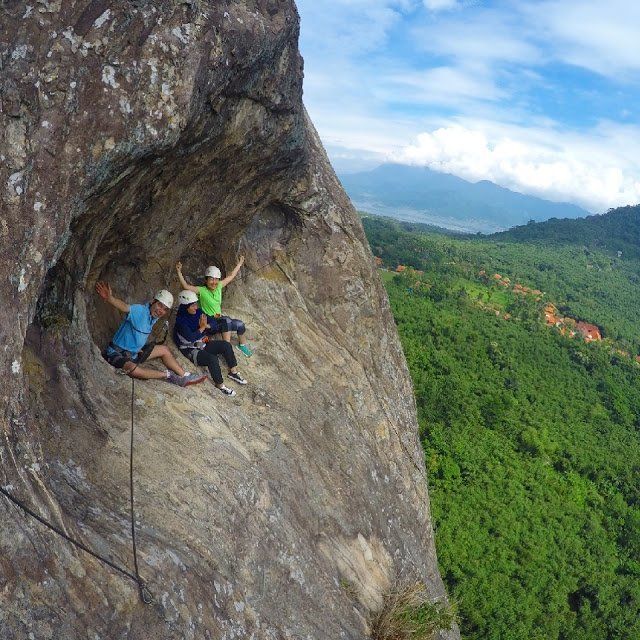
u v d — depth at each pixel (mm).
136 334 5871
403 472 10836
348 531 7801
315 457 7934
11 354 3557
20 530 3342
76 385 5008
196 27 4484
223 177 6652
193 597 4371
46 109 3707
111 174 4324
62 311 5008
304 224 10188
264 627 5113
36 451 3711
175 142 4609
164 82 4285
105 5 3916
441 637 9469
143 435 5328
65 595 3432
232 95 5398
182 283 7191
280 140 6953
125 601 3754
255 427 7102
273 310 9461
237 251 9164
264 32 5336
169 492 5012
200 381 6758
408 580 8758
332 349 10047
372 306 11312
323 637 5945
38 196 3709
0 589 3115
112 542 4078
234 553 5238
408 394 12539
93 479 4590
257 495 6016
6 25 3574
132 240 6129
